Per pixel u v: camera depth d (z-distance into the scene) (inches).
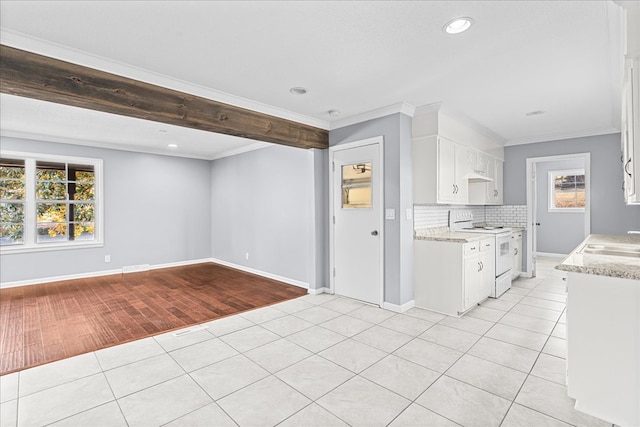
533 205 207.3
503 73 107.0
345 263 162.7
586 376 70.7
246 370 92.0
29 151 191.9
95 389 82.9
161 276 219.5
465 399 77.7
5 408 75.2
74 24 77.9
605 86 118.1
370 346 106.5
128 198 230.5
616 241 120.9
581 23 77.9
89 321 133.6
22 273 191.3
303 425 69.4
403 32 82.3
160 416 72.4
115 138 201.9
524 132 189.0
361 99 131.7
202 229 270.7
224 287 190.2
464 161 162.2
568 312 72.8
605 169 178.2
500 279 165.3
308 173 174.1
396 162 139.9
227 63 99.2
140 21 77.0
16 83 81.9
